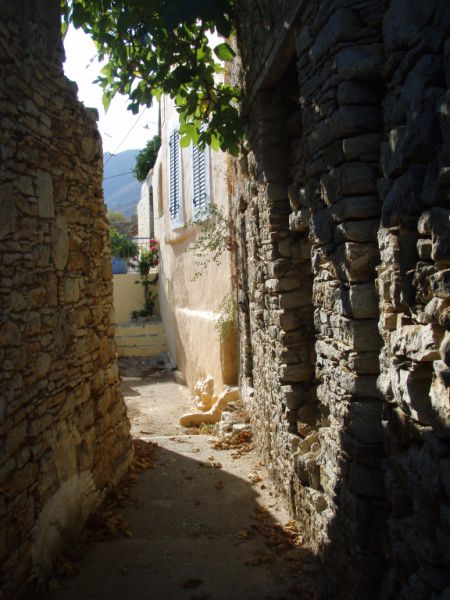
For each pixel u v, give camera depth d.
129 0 4.30
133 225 25.08
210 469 5.84
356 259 2.86
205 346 9.49
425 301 2.18
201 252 9.64
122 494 5.16
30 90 3.82
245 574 3.72
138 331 15.17
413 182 2.21
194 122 5.67
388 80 2.58
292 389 4.64
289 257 4.70
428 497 2.17
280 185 4.70
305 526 4.10
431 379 2.24
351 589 3.06
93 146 5.05
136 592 3.55
